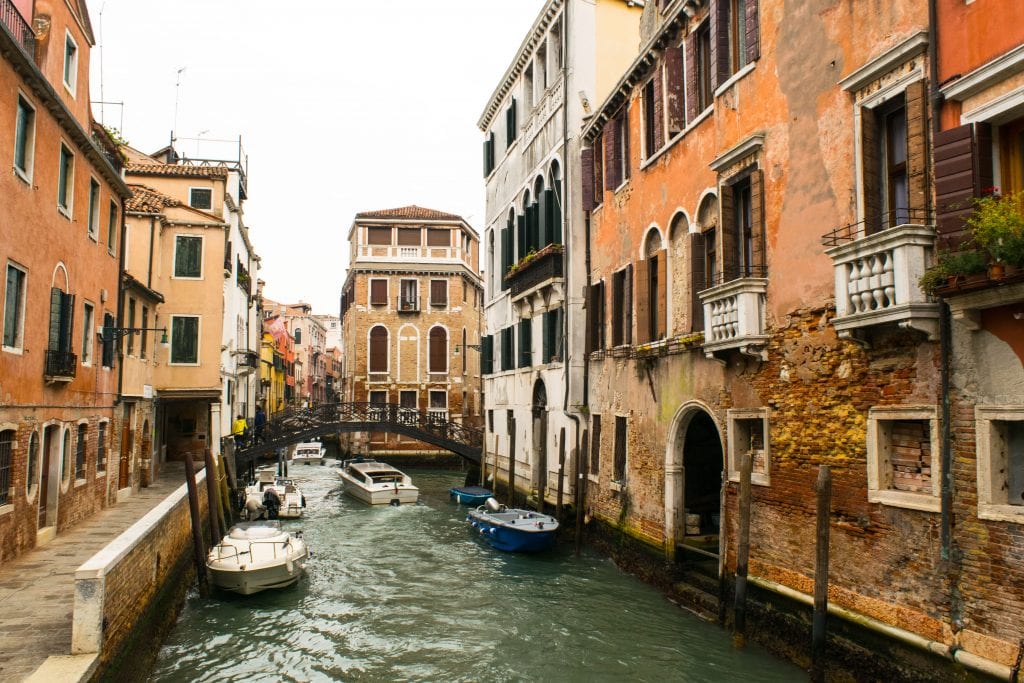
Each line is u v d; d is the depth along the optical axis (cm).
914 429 750
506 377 2370
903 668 728
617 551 1470
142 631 902
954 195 666
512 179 2330
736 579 936
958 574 672
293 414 2898
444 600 1268
